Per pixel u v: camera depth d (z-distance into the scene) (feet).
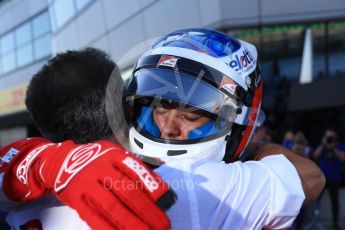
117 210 2.19
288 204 3.07
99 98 3.29
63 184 2.41
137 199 2.20
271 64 21.42
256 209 3.03
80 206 2.28
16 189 2.85
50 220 2.98
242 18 13.33
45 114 3.31
